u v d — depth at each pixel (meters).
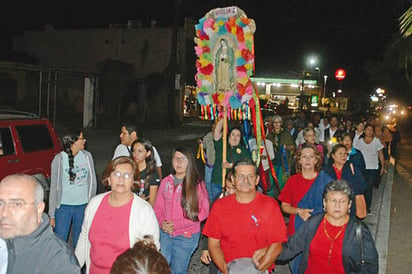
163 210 5.20
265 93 52.47
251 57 6.93
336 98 55.47
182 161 5.09
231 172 4.68
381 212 10.48
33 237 2.89
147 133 26.11
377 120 13.21
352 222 4.16
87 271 4.19
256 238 4.16
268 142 8.71
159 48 35.94
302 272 4.35
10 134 8.07
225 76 6.99
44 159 8.52
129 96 34.81
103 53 38.03
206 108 7.35
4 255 2.83
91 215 4.12
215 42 7.01
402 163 20.44
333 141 11.27
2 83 31.38
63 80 35.09
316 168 5.41
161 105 35.56
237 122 17.31
